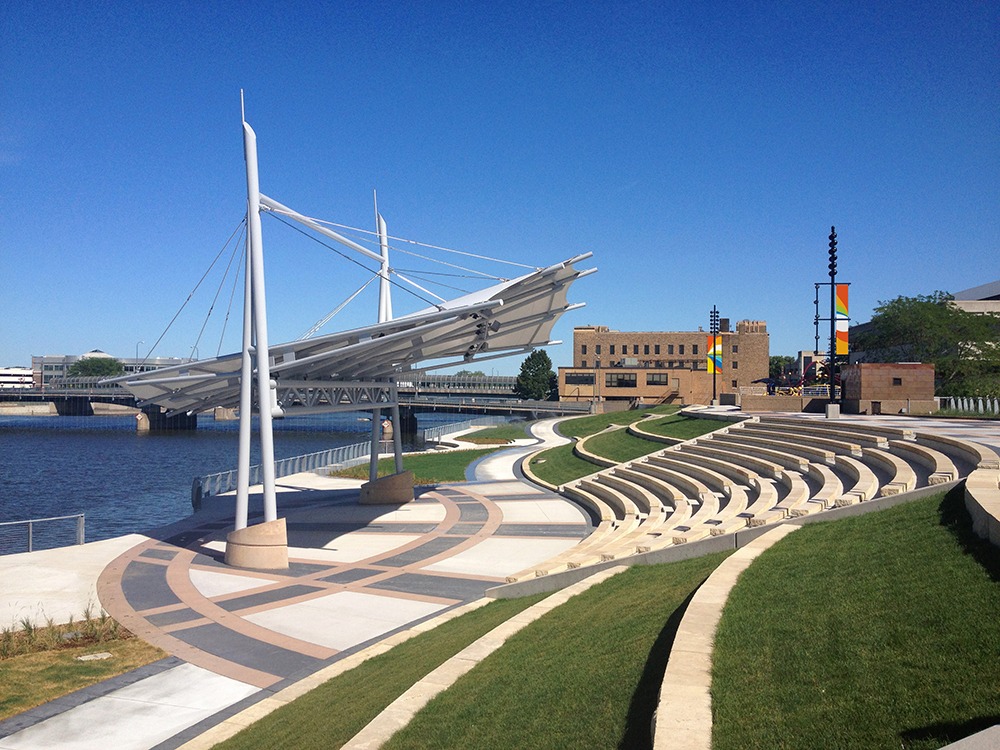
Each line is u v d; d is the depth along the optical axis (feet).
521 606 56.13
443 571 76.74
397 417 125.59
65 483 224.53
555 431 278.87
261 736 37.68
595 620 42.29
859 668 25.72
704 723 23.47
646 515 92.68
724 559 48.62
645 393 398.62
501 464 181.06
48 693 45.91
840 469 81.66
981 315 234.79
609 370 401.90
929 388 156.76
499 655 39.81
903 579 33.73
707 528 65.05
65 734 40.32
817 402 184.96
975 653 24.71
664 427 180.96
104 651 53.57
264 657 52.21
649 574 52.49
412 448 236.22
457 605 64.23
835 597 33.65
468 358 117.19
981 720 20.65
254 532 79.20
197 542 93.45
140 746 38.88
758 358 432.25
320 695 42.93
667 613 38.75
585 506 116.88
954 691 22.70
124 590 70.64
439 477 159.63
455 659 39.78
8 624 60.39
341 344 84.53
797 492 73.77
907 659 25.61
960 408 169.07
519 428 295.28
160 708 43.78
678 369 414.82
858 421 125.70
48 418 587.27
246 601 66.59
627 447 166.40
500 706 31.81
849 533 45.70
